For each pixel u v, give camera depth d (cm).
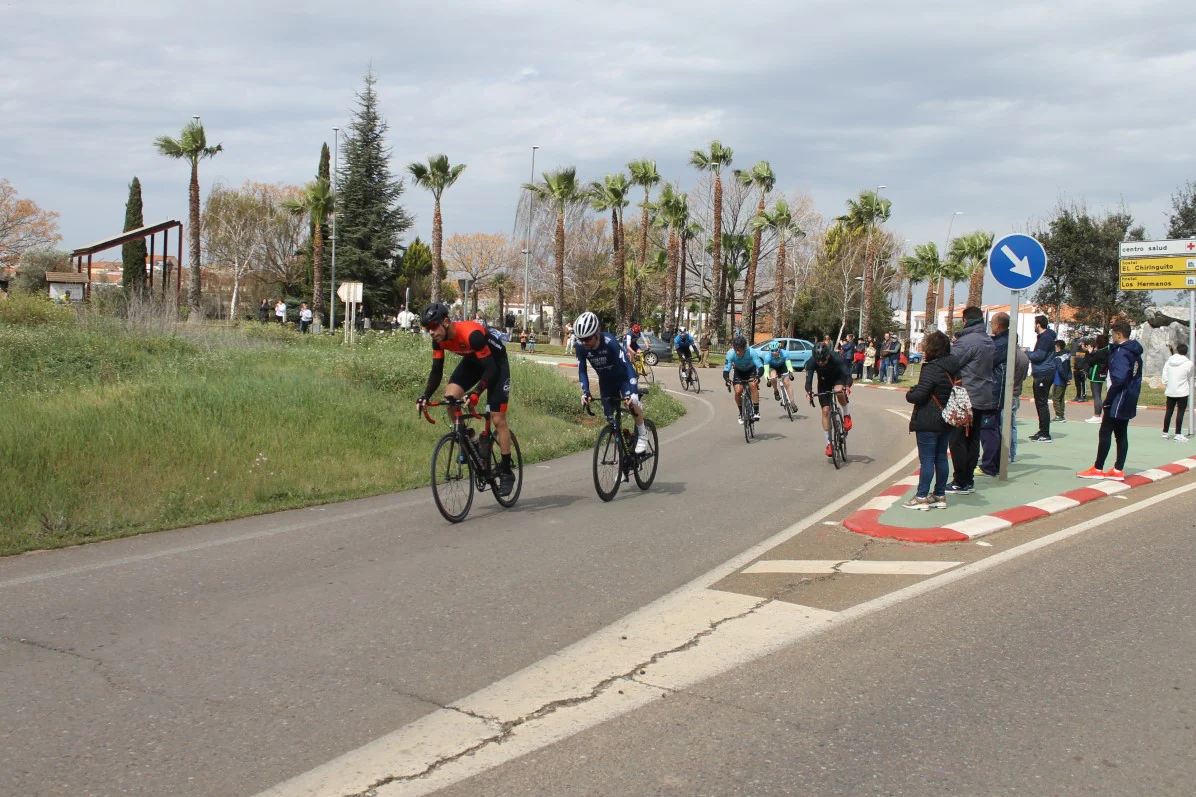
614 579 580
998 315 1063
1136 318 3394
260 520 770
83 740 337
